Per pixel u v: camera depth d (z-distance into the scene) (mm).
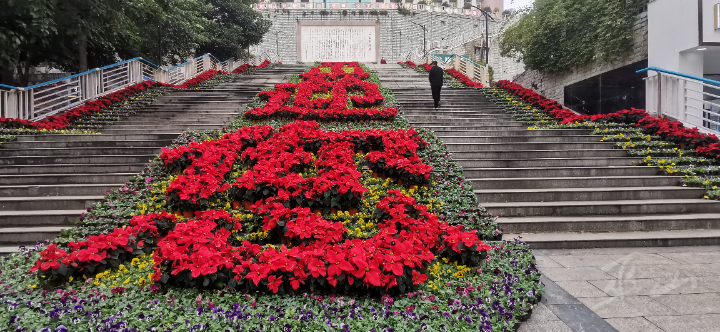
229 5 23281
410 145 7172
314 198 5301
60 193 6430
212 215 4723
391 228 4316
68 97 12156
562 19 14406
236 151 7273
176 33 17391
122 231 4324
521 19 18125
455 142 9039
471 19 43281
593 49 13383
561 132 9445
